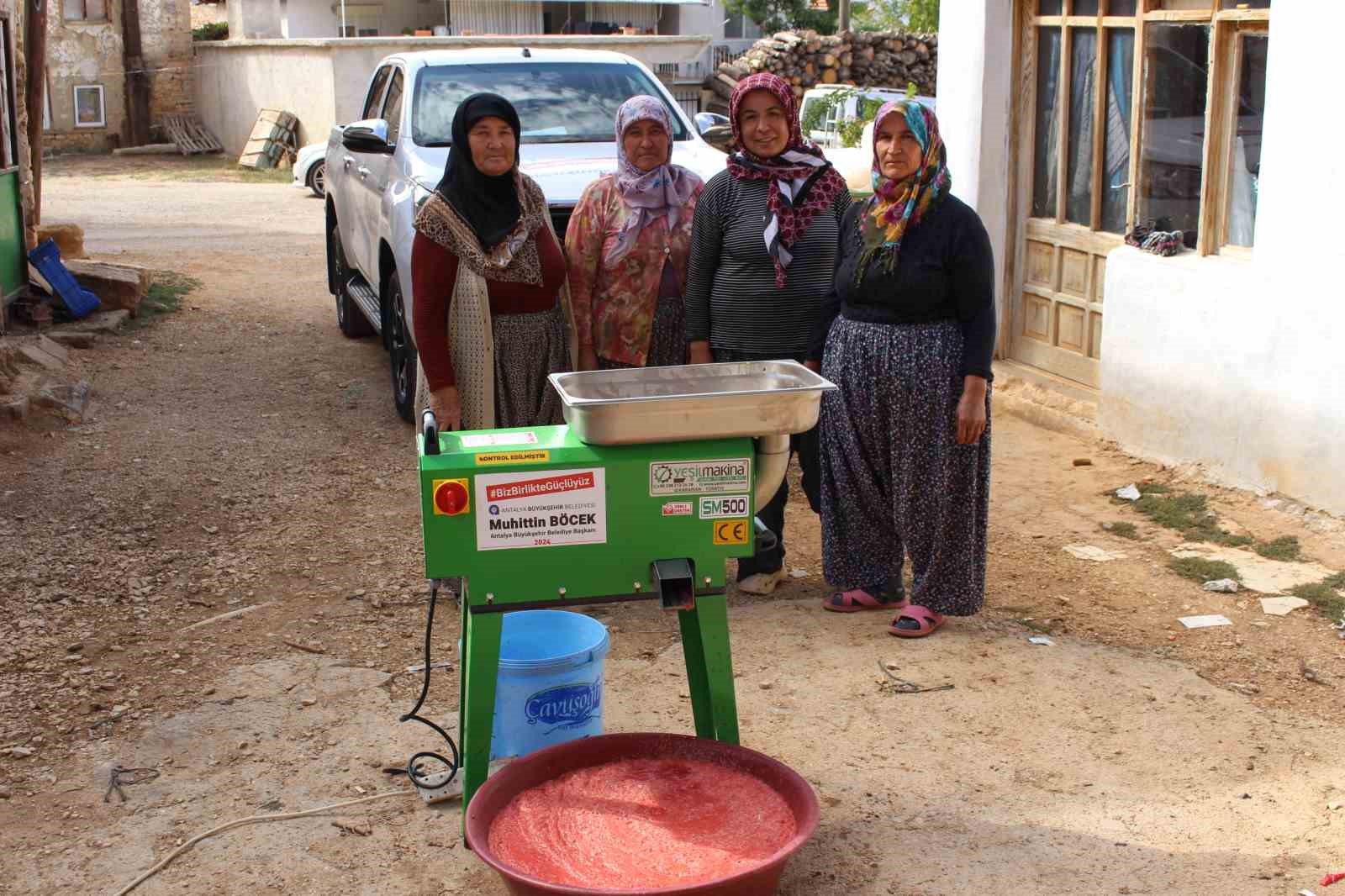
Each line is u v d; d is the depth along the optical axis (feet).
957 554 14.82
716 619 10.44
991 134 25.02
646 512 10.03
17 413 22.35
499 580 9.95
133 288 31.96
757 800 9.83
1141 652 14.89
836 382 14.64
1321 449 18.60
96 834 11.16
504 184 14.25
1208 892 10.30
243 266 41.37
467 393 14.62
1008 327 26.25
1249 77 20.08
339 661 14.57
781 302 15.39
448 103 24.07
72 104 89.25
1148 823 11.33
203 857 10.82
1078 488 20.90
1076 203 24.40
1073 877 10.53
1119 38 22.72
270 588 16.71
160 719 13.20
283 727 13.05
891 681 14.02
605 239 16.01
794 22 107.96
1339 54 17.56
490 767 11.29
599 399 9.96
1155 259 21.39
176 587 16.71
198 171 78.28
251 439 23.09
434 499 9.64
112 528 18.63
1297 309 18.69
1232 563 17.53
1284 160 18.66
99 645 14.93
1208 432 20.62
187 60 93.25
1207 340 20.36
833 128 63.16
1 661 14.42
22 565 17.16
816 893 10.33
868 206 14.12
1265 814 11.46
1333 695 13.84
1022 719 13.23
